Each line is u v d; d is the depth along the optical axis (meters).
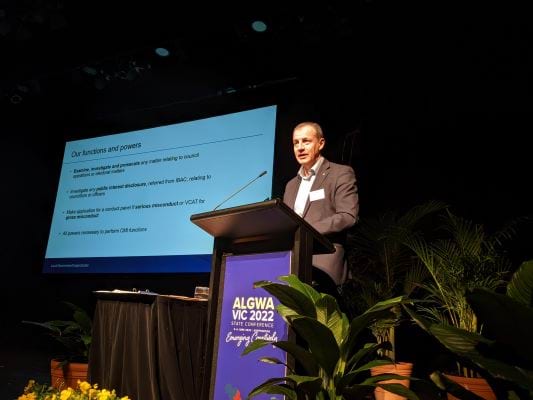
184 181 4.66
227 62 4.78
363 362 2.67
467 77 3.70
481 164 3.55
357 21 4.05
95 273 4.88
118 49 4.73
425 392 1.87
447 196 3.64
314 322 1.66
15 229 5.71
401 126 3.93
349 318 3.05
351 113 4.16
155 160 4.91
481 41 3.65
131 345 2.18
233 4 4.18
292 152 4.32
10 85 5.28
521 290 1.70
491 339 1.72
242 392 1.91
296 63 4.50
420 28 3.89
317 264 2.57
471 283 2.60
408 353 3.41
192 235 4.44
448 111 3.76
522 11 3.49
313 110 4.32
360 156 4.01
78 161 5.45
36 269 5.54
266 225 1.97
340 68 4.28
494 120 3.55
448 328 1.69
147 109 5.31
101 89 5.39
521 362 1.66
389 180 3.89
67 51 4.82
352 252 3.20
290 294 1.76
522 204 3.33
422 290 3.38
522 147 3.41
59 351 4.94
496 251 2.91
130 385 2.12
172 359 2.06
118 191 5.03
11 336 5.41
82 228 5.13
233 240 2.18
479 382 2.24
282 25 4.27
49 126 5.84
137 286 4.95
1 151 5.86
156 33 4.53
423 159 3.79
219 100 4.90
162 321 2.08
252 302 2.01
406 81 3.98
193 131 4.78
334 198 2.64
